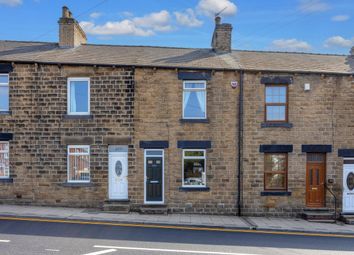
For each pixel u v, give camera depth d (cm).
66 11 1869
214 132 1698
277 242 1189
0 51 1773
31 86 1664
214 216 1633
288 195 1697
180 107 1694
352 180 1731
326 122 1723
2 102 1686
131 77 1684
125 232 1241
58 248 997
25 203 1650
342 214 1678
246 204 1686
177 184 1680
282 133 1711
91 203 1659
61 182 1658
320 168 1736
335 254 1051
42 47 1867
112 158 1684
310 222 1595
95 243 1068
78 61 1678
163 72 1695
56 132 1667
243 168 1695
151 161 1689
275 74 1717
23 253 940
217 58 1838
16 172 1653
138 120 1681
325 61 1914
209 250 1033
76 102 1697
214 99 1702
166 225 1393
